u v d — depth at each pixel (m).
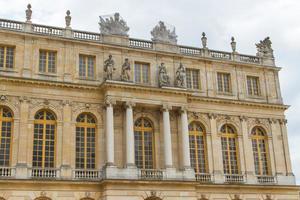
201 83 55.47
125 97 48.69
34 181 42.94
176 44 55.50
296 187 55.47
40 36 48.44
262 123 57.31
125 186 45.22
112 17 53.22
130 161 46.91
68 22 50.72
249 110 56.94
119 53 51.78
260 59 60.47
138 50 52.62
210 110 54.72
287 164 57.03
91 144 48.03
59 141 46.19
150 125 51.16
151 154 50.28
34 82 46.41
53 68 48.69
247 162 54.62
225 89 57.12
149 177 47.25
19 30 47.78
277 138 57.62
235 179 53.25
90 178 45.66
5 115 45.31
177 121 51.72
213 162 52.88
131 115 48.47
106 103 47.97
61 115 47.09
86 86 48.50
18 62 47.00
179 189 47.41
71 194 44.38
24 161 44.06
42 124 46.50
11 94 45.56
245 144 55.34
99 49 51.09
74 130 47.25
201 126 54.19
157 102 50.12
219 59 57.19
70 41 49.72
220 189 51.59
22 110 45.53
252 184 53.12
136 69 52.53
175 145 50.91
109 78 48.97
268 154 56.59
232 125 55.62
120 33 52.72
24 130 45.03
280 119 58.47
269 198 53.84
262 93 58.84
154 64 53.28
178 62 54.75
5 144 44.50
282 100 59.72
